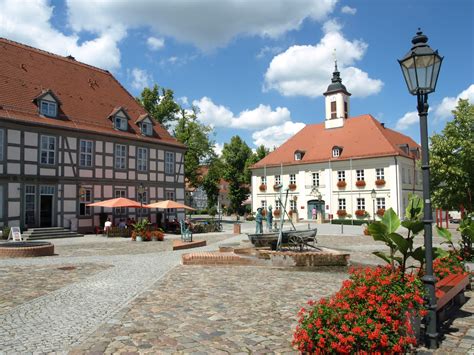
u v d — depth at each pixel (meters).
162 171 37.09
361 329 4.75
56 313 7.69
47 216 28.33
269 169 56.34
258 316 7.51
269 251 15.03
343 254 14.29
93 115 32.66
